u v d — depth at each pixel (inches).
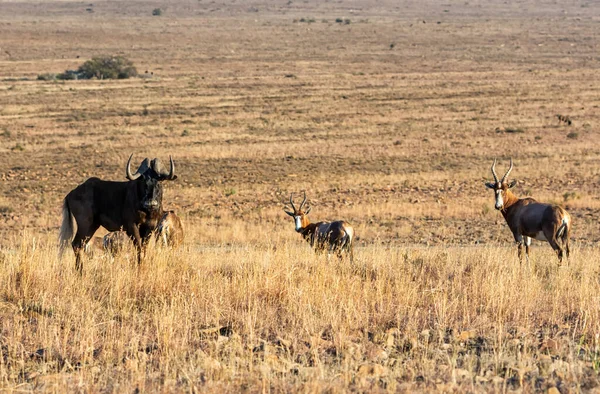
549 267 2423.7
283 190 6761.8
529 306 1724.9
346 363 1248.2
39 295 1736.0
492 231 4751.5
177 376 1269.7
